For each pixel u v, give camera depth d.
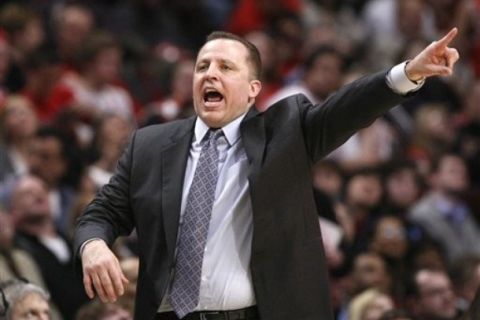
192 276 9.47
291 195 9.52
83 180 18.16
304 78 23.25
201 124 9.84
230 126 9.75
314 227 9.58
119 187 9.86
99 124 19.16
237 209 9.53
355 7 28.08
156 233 9.59
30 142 19.27
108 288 9.12
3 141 19.33
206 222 9.52
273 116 9.73
